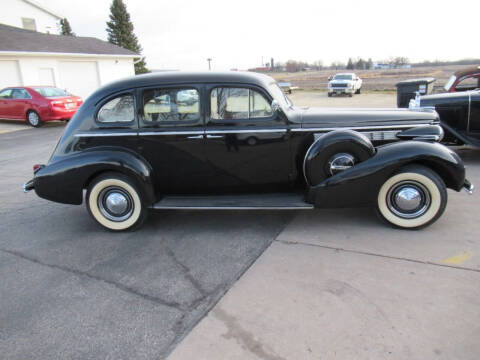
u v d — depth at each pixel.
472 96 5.88
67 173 3.98
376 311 2.51
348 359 2.12
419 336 2.26
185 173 4.07
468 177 5.39
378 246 3.40
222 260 3.36
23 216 4.84
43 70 18.45
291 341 2.28
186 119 3.93
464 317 2.40
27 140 11.16
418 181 3.56
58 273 3.30
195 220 4.35
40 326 2.58
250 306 2.65
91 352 2.30
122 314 2.66
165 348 2.30
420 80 9.21
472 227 3.70
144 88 3.89
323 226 3.93
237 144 3.93
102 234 4.14
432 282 2.79
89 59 20.55
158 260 3.44
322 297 2.70
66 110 13.84
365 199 3.68
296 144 3.95
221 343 2.31
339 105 17.11
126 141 4.01
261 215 4.36
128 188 3.97
